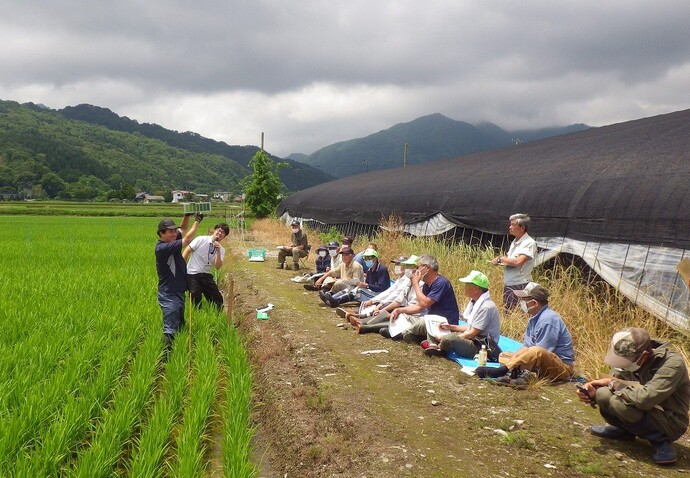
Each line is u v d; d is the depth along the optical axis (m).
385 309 8.78
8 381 5.52
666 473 4.29
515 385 6.09
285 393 6.30
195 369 6.96
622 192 8.99
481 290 7.08
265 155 43.94
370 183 26.52
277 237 27.08
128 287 11.38
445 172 18.88
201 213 7.71
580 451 4.63
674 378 4.21
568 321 7.90
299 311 10.16
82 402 5.28
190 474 4.30
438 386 6.18
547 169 12.30
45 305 9.21
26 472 4.08
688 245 7.43
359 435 4.98
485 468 4.36
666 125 11.55
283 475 4.88
